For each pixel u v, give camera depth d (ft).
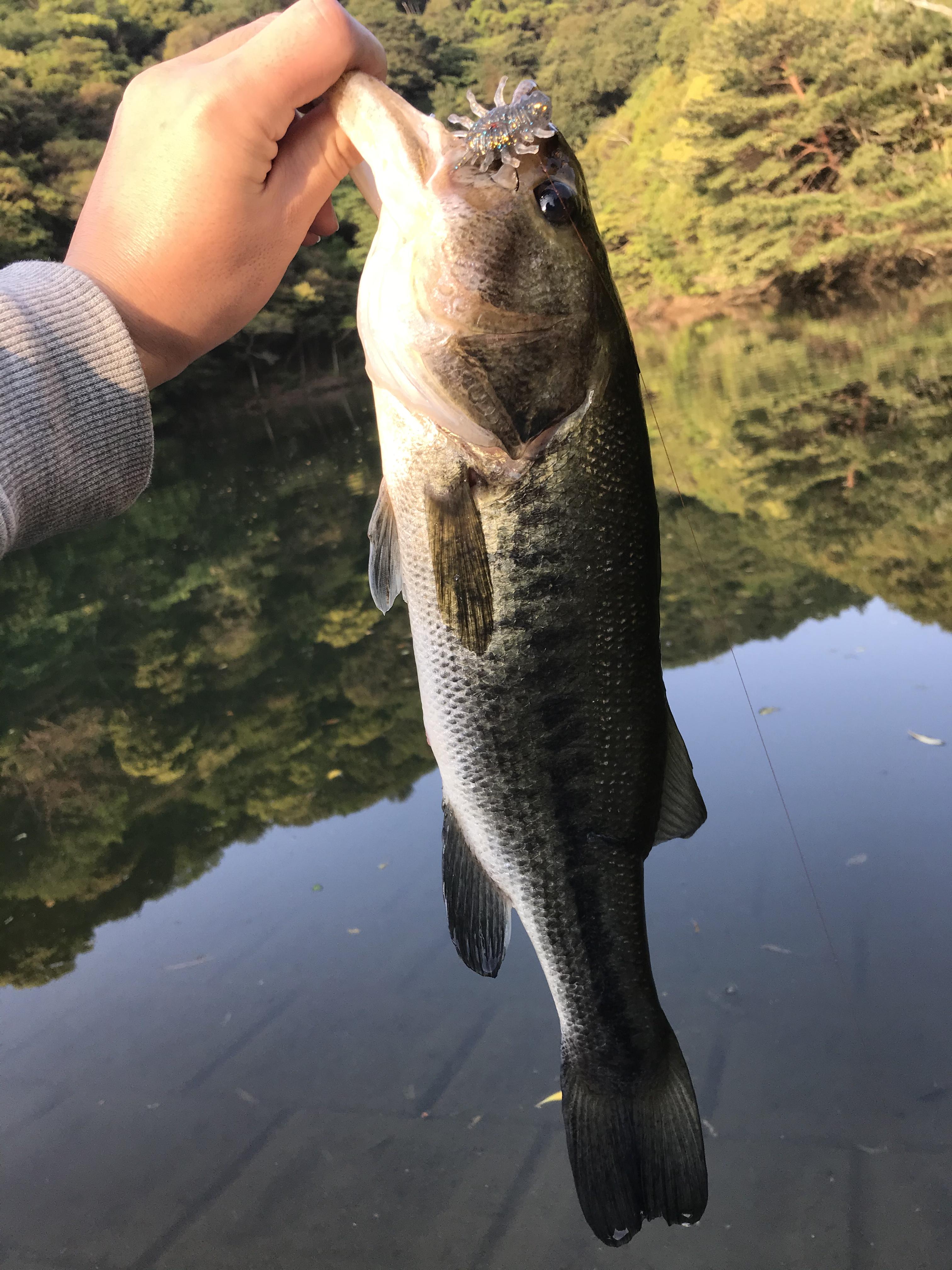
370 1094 2.15
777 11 21.67
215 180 0.98
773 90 22.93
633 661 1.22
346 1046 2.31
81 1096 2.31
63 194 25.76
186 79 0.99
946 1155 1.77
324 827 3.46
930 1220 1.67
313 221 1.08
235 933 2.87
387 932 2.72
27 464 0.87
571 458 1.14
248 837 3.52
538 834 1.22
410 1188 1.91
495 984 2.43
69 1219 1.97
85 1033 2.54
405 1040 2.30
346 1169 1.97
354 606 6.40
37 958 2.97
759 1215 1.73
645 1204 1.27
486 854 1.22
